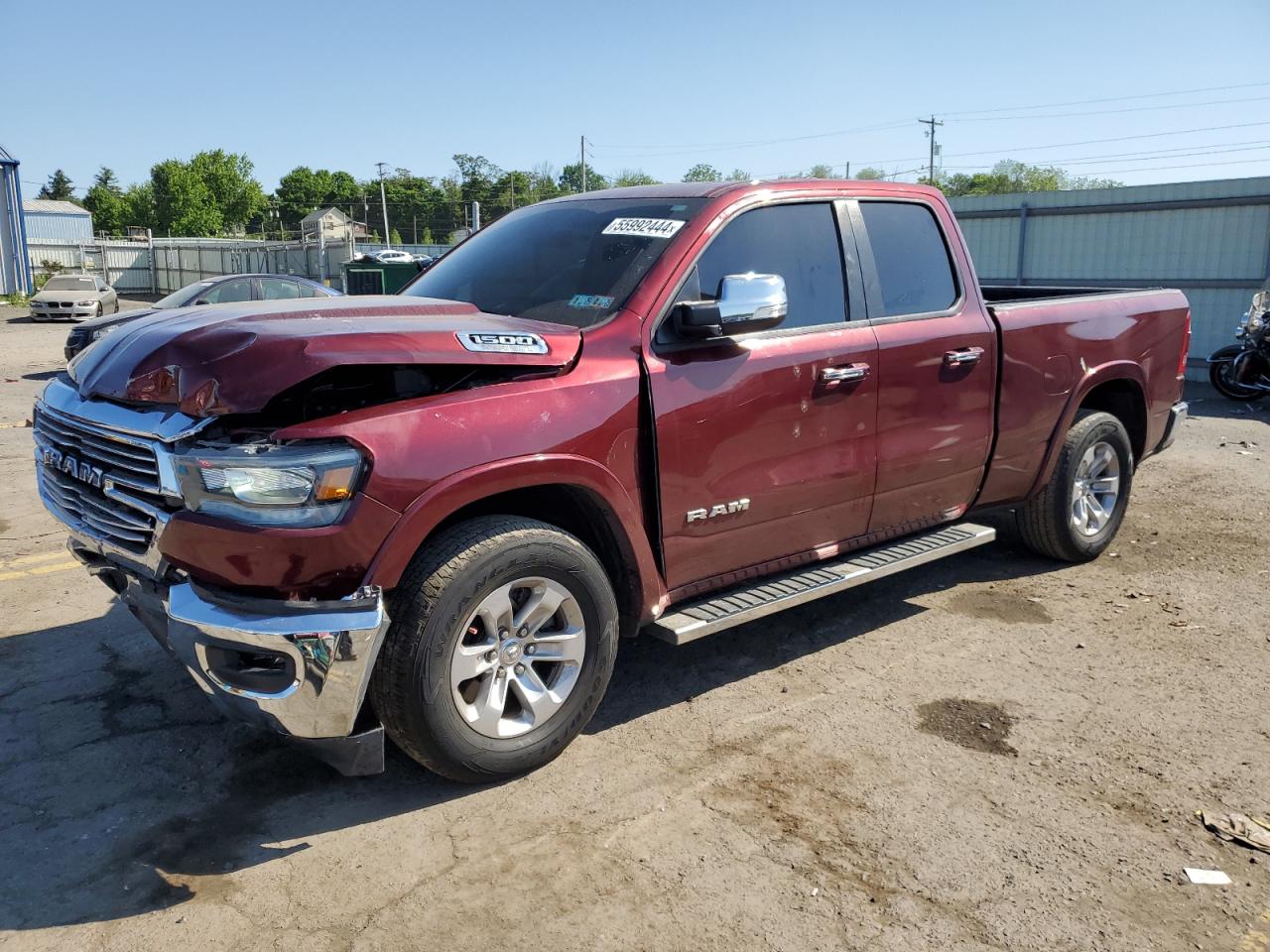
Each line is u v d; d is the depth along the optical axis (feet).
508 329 10.59
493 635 10.30
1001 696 13.08
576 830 10.00
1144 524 21.44
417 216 352.08
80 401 10.72
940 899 8.95
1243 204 47.19
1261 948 8.36
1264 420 36.09
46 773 11.12
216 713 12.54
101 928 8.55
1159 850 9.71
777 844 9.77
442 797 10.61
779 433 12.52
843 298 13.57
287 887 9.12
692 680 13.58
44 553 19.24
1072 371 16.84
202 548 9.15
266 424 9.69
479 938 8.44
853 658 14.32
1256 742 11.85
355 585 9.34
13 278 128.98
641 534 11.37
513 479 10.14
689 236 12.10
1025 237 54.29
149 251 163.94
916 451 14.37
